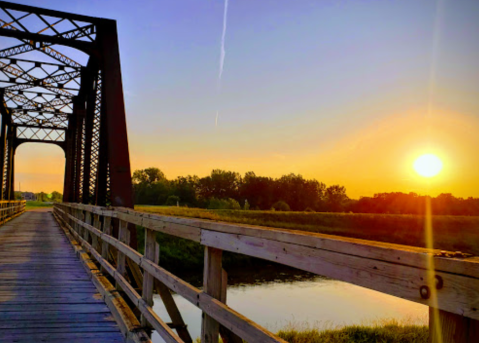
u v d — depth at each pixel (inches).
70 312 206.2
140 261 172.9
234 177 4717.0
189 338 164.9
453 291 44.2
